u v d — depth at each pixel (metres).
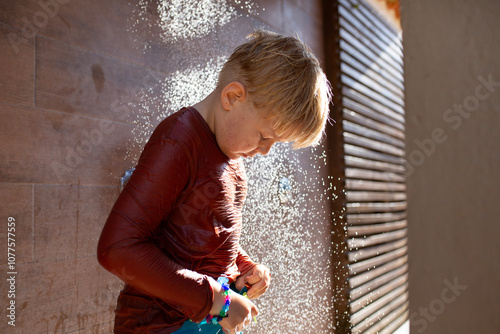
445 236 2.73
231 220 0.88
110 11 1.27
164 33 1.46
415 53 2.77
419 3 2.77
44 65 1.10
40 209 1.07
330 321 2.33
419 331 2.69
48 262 1.08
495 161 2.87
